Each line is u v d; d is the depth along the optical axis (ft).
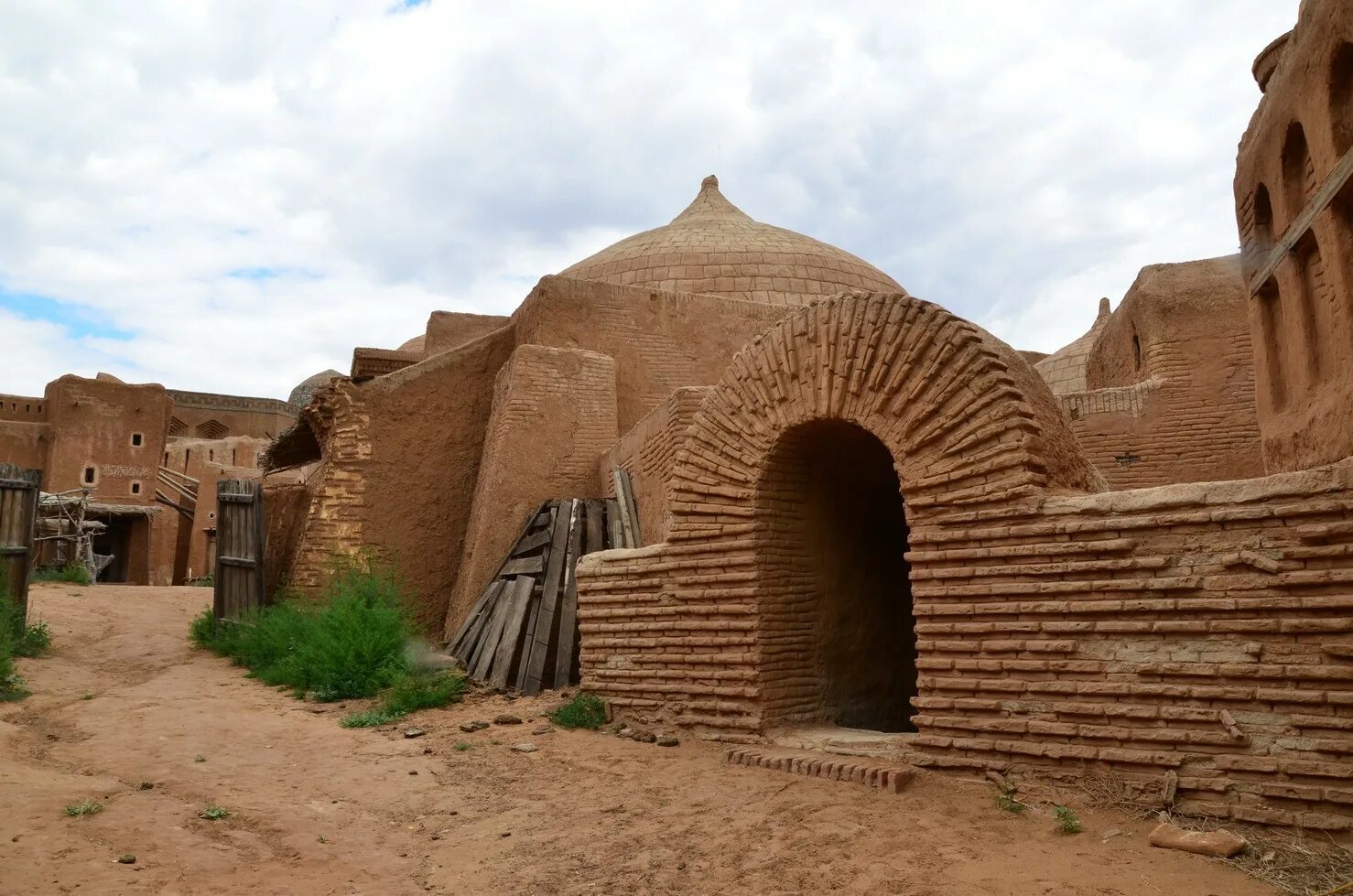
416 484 50.26
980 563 21.25
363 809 20.48
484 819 19.89
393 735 27.76
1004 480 21.13
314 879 15.89
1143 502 18.92
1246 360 50.96
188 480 134.92
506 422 46.14
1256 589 17.29
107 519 119.75
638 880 16.05
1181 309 52.90
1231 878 14.76
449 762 24.50
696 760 24.27
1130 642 18.72
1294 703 16.57
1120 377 61.41
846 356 24.39
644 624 28.45
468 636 38.19
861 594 30.35
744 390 26.86
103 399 120.47
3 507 38.86
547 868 16.84
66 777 19.95
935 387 22.49
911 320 23.27
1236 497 17.72
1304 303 24.77
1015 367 23.35
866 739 23.07
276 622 40.60
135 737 25.27
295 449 63.05
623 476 42.14
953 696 21.26
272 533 57.00
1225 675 17.37
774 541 26.58
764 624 25.85
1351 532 16.35
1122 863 15.57
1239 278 51.83
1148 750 18.07
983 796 19.51
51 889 13.83
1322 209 22.43
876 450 29.14
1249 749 16.93
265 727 28.07
